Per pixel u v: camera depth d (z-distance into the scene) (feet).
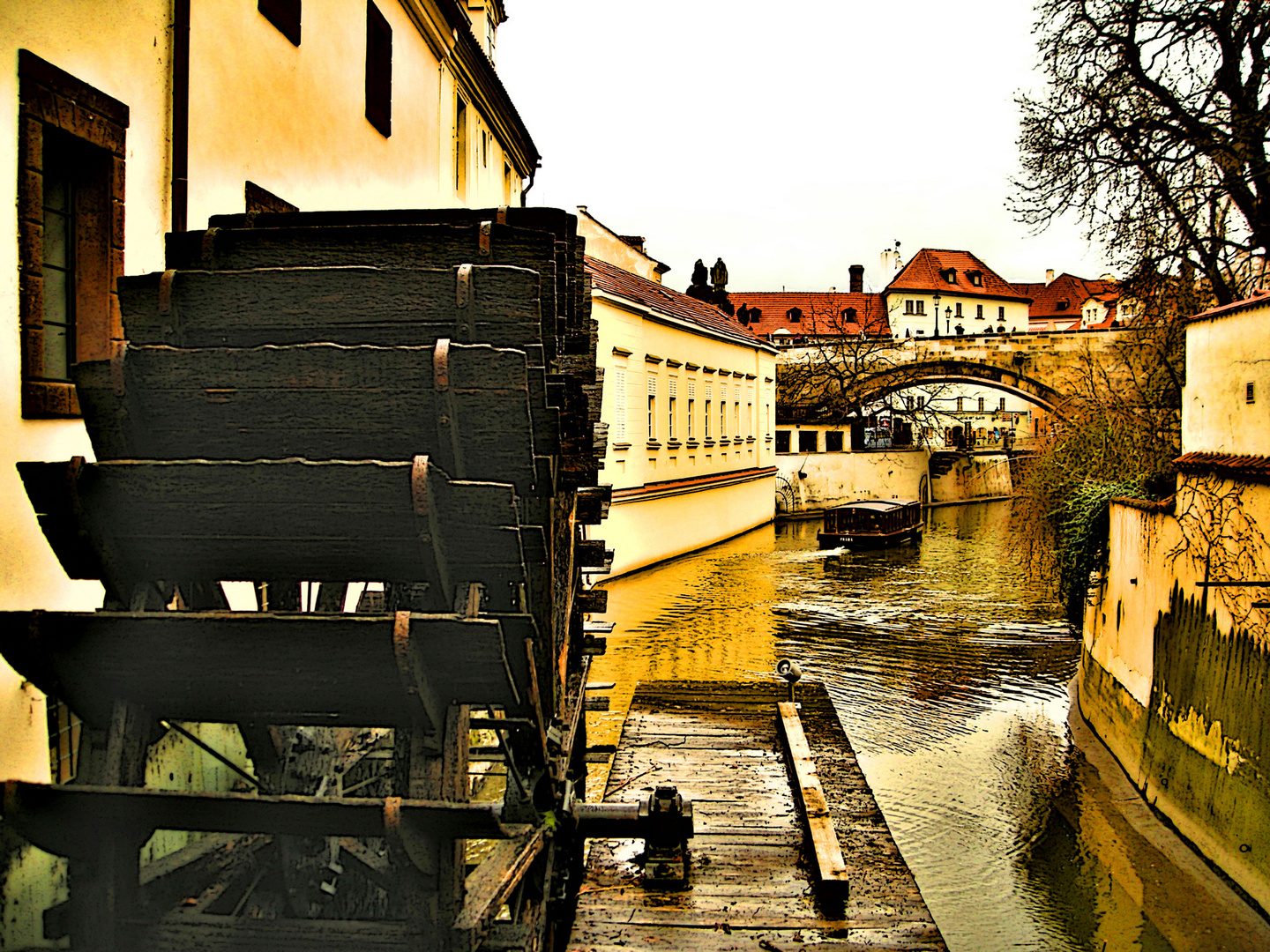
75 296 15.62
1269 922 22.48
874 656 50.14
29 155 13.69
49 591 14.12
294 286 14.25
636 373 78.33
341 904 13.82
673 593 70.64
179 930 11.14
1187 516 29.40
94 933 11.07
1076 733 37.81
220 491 11.98
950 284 262.06
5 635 11.57
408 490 11.66
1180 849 27.20
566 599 19.75
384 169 31.86
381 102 31.76
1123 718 35.27
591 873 19.04
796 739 26.40
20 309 13.57
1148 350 51.55
